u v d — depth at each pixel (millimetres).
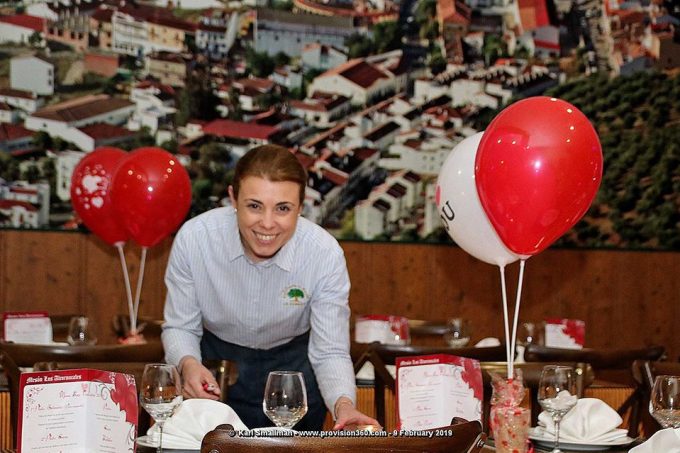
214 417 2170
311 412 2867
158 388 1998
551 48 6359
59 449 1813
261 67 6020
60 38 5785
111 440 1856
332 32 6094
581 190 2293
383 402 3219
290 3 6039
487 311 6258
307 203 6078
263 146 2391
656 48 6438
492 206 2350
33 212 5738
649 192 6441
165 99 5902
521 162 2260
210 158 5953
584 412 2400
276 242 2373
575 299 6383
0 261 5680
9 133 5723
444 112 6242
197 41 5934
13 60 5734
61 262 5746
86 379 1851
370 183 6148
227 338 2840
